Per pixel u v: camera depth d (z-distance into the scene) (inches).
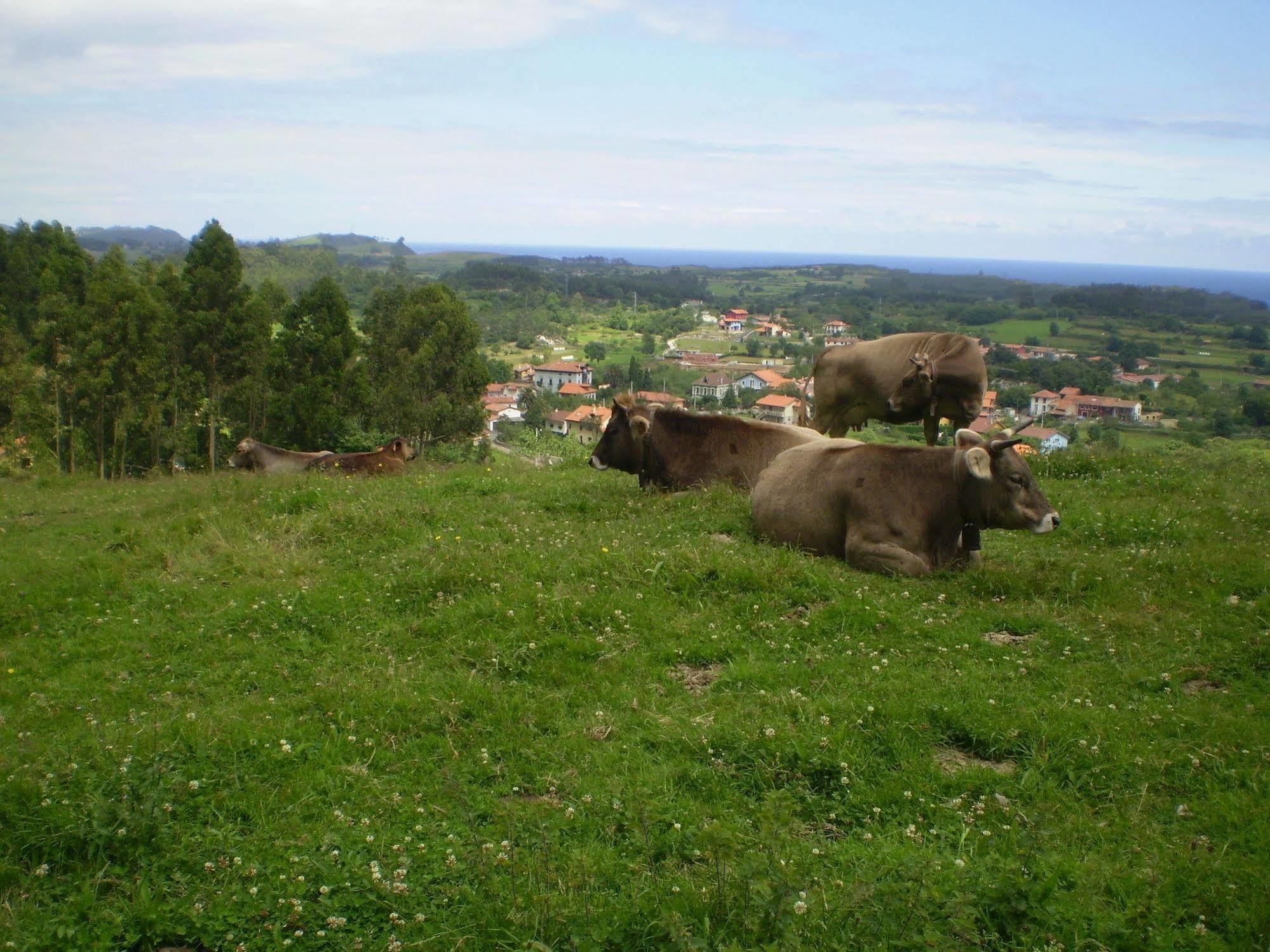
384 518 449.4
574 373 3981.3
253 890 183.2
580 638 300.8
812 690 261.6
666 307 7372.1
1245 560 356.5
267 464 754.8
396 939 171.6
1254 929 166.1
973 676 268.4
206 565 407.8
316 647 312.0
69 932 171.8
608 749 237.1
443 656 296.5
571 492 514.3
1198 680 272.1
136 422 1753.2
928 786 217.3
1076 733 235.8
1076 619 308.5
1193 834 198.2
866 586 333.4
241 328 1846.7
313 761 234.5
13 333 1829.5
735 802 213.2
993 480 346.6
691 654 290.7
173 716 264.5
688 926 163.2
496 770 229.6
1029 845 180.7
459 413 1866.4
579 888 181.8
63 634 343.6
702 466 498.9
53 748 242.1
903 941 157.9
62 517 589.0
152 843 197.9
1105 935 164.6
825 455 388.2
